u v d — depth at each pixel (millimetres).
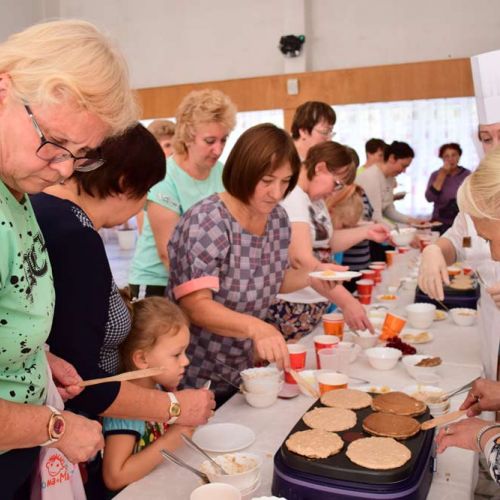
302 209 2592
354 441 1313
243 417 1716
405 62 7930
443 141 7754
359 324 2328
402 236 4523
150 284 2863
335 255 3873
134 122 1159
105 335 1518
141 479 1406
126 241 9445
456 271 3307
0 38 8766
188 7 8844
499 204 1414
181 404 1467
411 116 7832
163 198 2729
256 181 1843
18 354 1103
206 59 8867
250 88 8305
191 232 1929
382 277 3746
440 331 2596
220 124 2703
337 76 7934
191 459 1484
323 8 8180
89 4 9352
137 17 9125
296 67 8227
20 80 942
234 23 8648
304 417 1480
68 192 1519
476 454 1503
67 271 1322
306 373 1962
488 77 2434
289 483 1232
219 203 1975
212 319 1883
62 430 1125
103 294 1381
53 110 957
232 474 1269
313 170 2939
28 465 1214
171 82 9094
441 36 7785
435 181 7008
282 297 2855
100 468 1658
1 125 967
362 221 4664
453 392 1828
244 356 2094
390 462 1212
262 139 1839
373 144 6074
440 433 1370
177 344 1662
